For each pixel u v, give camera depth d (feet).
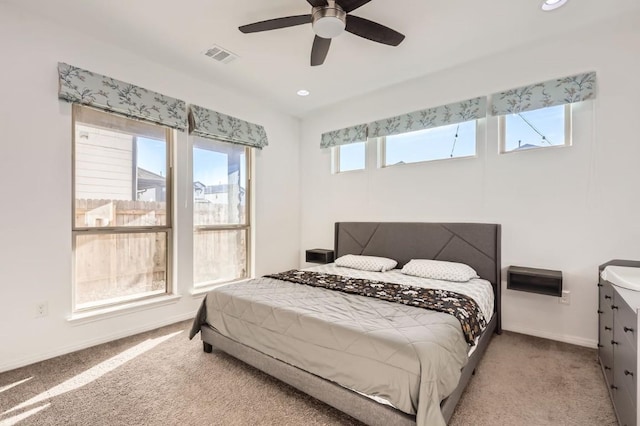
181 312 11.19
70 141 8.59
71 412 5.95
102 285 9.55
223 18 8.08
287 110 15.10
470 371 6.66
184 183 11.28
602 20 8.41
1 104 7.50
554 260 9.35
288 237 15.44
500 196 10.28
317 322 5.99
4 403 6.23
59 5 7.59
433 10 7.80
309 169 15.79
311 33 8.73
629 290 5.33
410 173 12.33
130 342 9.21
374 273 10.73
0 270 7.48
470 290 8.41
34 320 7.96
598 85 8.66
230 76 11.45
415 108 12.00
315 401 6.30
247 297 7.63
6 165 7.57
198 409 6.04
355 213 14.05
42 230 8.09
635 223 8.25
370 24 7.11
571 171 9.09
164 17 8.05
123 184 9.96
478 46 9.61
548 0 7.49
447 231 10.98
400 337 5.12
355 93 13.23
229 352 7.75
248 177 13.91
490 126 10.45
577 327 9.02
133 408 6.07
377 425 5.06
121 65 9.52
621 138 8.39
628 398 4.93
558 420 5.70
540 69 9.48
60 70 8.25
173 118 10.69
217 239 12.70
